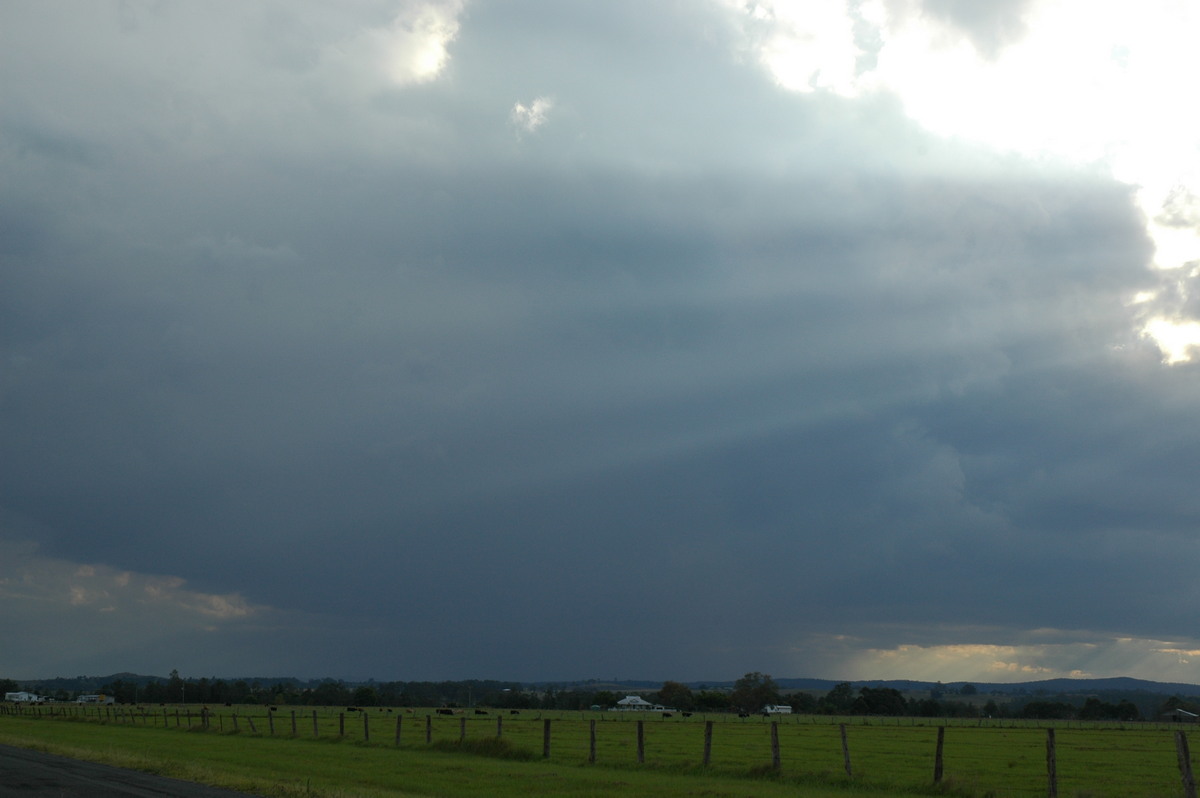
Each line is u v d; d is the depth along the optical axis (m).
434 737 65.12
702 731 93.81
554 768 40.03
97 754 38.53
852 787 34.56
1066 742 81.12
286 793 26.52
